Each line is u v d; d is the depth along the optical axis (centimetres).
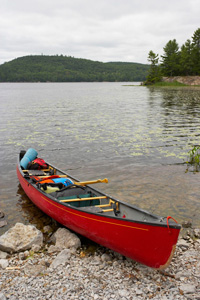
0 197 973
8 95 6856
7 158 1398
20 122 2425
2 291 520
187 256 625
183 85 9188
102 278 553
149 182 1084
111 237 611
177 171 1205
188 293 506
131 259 629
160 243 545
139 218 640
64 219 725
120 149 1536
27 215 855
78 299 493
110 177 1136
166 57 10406
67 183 848
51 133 1955
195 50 9500
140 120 2495
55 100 5034
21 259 633
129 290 516
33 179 894
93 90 9481
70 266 597
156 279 552
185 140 1722
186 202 916
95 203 778
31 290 521
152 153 1461
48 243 707
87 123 2361
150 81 10919
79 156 1412
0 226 780
